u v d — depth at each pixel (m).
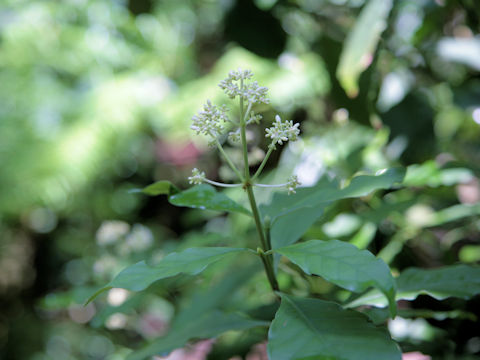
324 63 0.85
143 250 1.11
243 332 0.73
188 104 1.48
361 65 0.74
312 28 0.99
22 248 2.33
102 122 1.81
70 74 2.02
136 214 2.29
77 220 2.23
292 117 1.14
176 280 0.80
